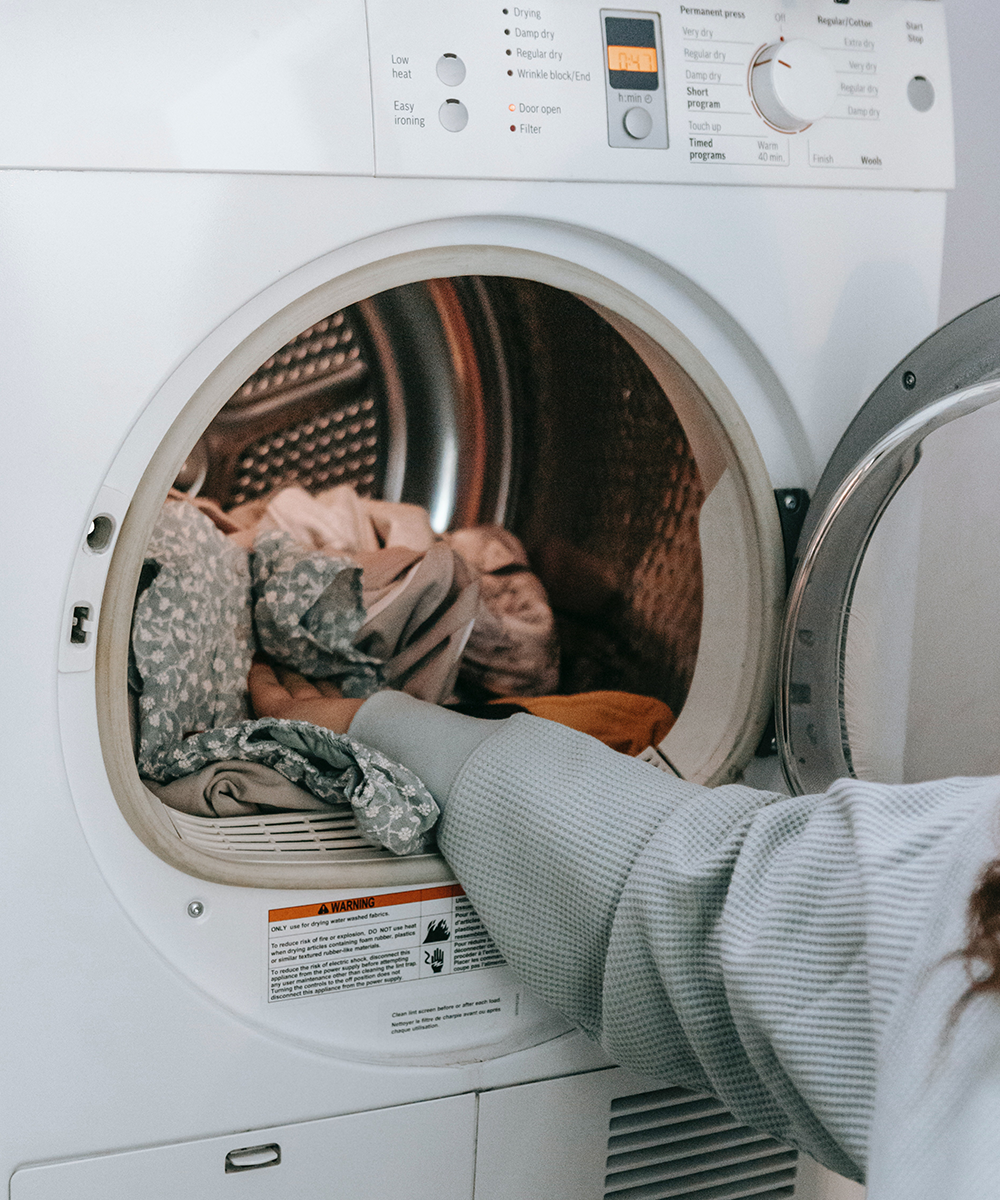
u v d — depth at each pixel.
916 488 0.90
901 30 0.96
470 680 1.24
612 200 0.86
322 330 1.12
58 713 0.76
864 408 0.93
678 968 0.71
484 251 0.86
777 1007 0.63
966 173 1.48
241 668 1.06
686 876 0.70
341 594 1.11
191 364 0.78
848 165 0.93
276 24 0.75
